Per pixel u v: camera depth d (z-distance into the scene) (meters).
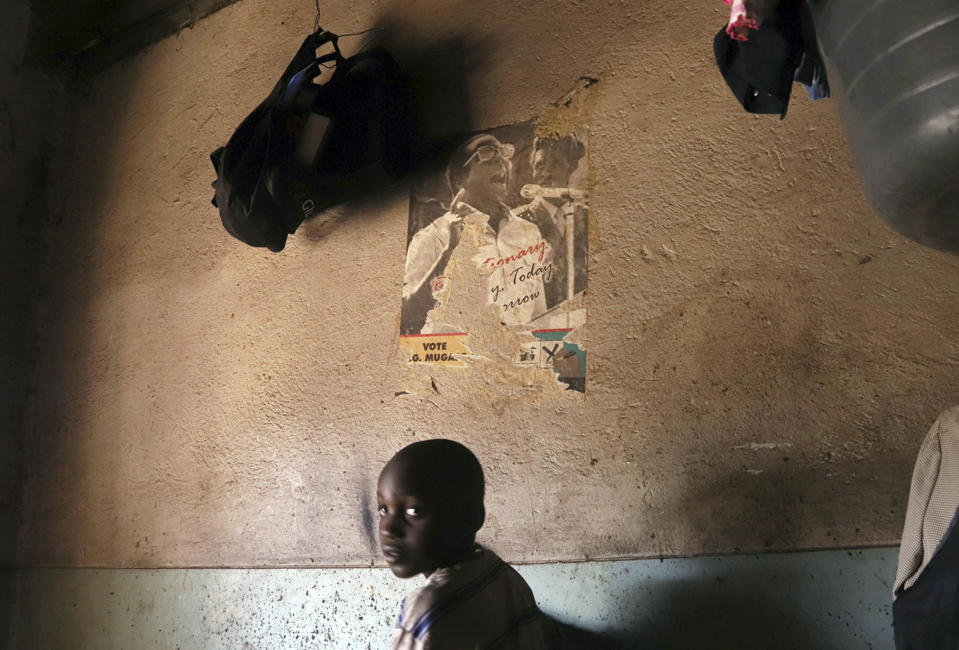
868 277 1.32
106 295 2.55
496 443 1.64
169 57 2.65
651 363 1.50
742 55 1.05
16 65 2.79
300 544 1.88
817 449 1.30
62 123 2.88
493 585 1.20
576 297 1.62
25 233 2.72
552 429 1.58
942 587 0.94
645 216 1.58
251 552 1.96
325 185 1.87
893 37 0.79
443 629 1.10
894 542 1.21
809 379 1.33
